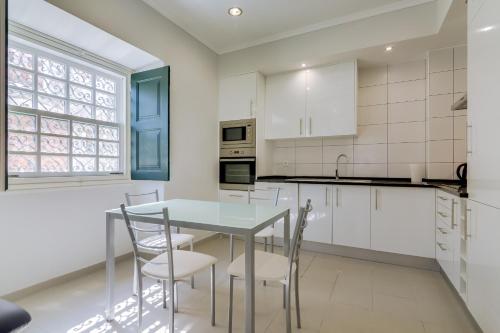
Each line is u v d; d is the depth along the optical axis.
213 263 1.64
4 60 1.45
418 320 1.74
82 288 2.14
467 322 1.72
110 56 2.69
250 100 3.56
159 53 2.78
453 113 2.80
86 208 2.44
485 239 1.43
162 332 1.59
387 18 2.71
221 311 1.83
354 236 2.86
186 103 3.19
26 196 2.01
